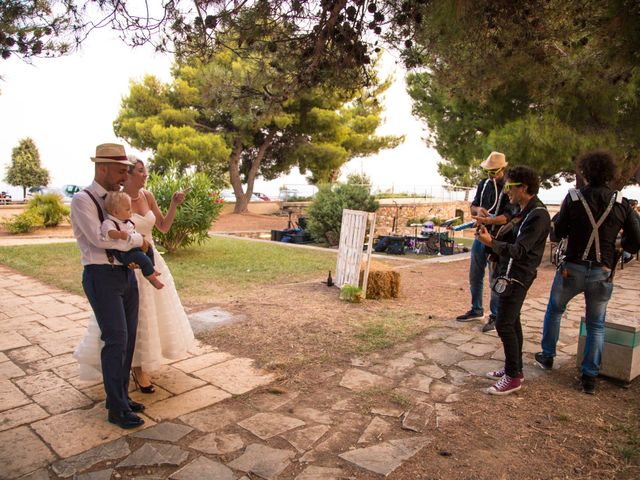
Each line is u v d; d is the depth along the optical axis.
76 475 2.61
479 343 4.98
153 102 23.67
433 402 3.60
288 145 28.16
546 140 9.69
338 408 3.49
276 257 11.46
